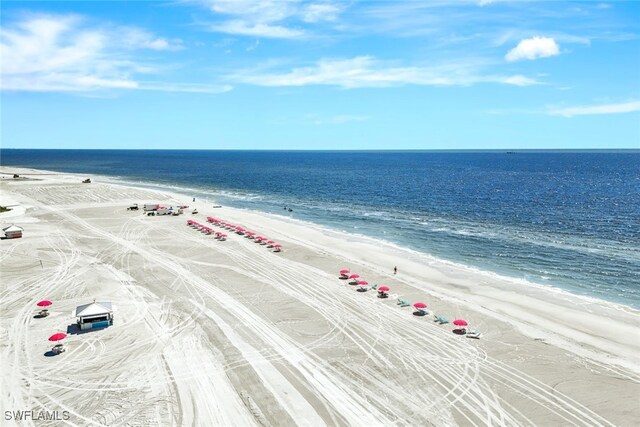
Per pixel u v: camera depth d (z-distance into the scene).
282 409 25.67
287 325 37.12
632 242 66.06
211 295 43.94
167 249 61.00
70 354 32.06
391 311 40.25
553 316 39.12
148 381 28.64
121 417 25.02
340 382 28.53
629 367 30.28
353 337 35.00
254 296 43.72
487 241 67.50
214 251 60.19
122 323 37.25
